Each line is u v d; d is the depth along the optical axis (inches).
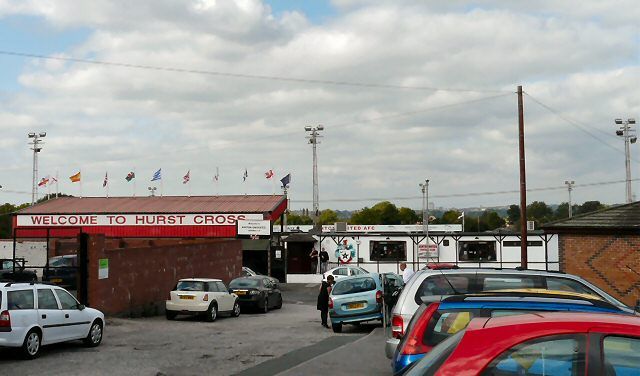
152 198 2159.2
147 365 562.6
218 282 1102.4
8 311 571.8
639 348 172.2
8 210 3410.4
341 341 727.7
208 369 541.6
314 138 2746.1
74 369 540.4
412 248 2332.7
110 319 975.6
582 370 170.9
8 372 523.5
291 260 2397.9
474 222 4945.9
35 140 2549.2
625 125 2490.2
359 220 4672.7
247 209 1957.4
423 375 179.2
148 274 1158.3
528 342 175.0
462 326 283.4
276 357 605.3
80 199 2156.7
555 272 398.0
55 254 1846.7
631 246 924.0
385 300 832.9
